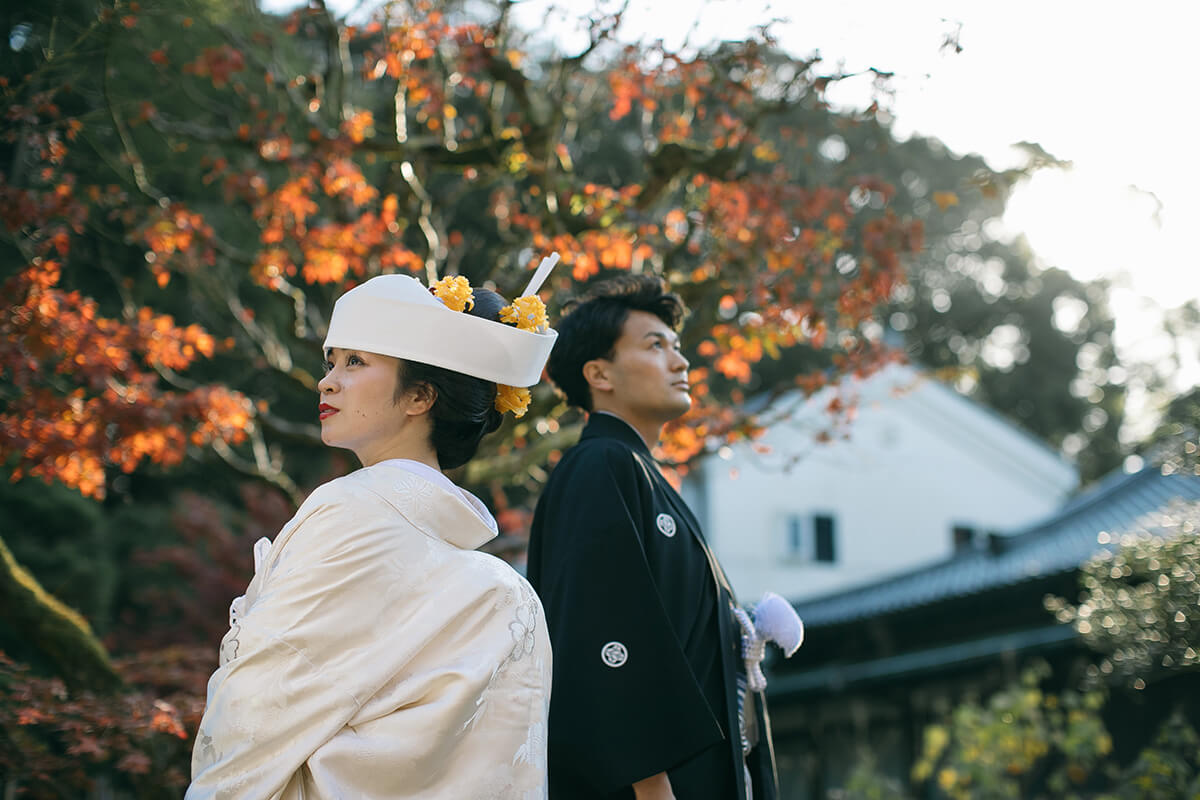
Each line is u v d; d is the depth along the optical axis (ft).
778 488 57.31
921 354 80.53
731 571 55.31
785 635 9.17
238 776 5.41
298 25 21.08
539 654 6.19
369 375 6.35
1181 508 19.76
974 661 33.91
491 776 5.73
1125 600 18.53
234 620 5.97
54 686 14.15
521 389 6.77
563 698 7.90
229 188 18.95
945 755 36.60
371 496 5.95
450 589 5.90
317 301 29.27
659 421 10.04
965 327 82.28
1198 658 17.51
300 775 5.46
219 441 20.03
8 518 35.37
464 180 23.80
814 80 18.60
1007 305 82.94
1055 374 84.17
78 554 35.76
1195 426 20.11
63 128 15.97
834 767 40.78
